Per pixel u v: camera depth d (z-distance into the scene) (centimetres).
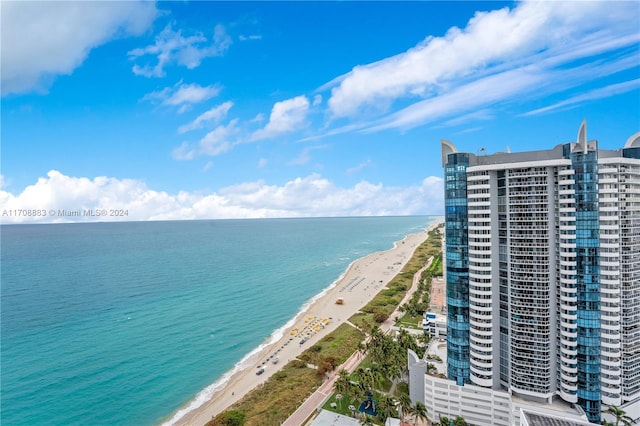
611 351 7706
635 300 7919
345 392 10294
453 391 8819
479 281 8475
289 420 9688
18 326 16875
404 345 11675
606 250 7688
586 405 7838
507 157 8431
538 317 7994
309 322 18088
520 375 8175
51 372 12725
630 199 7838
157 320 18062
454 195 8825
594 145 7662
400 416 9331
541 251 7925
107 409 10781
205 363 13812
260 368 13088
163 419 10438
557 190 7975
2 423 9975
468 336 8825
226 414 9994
